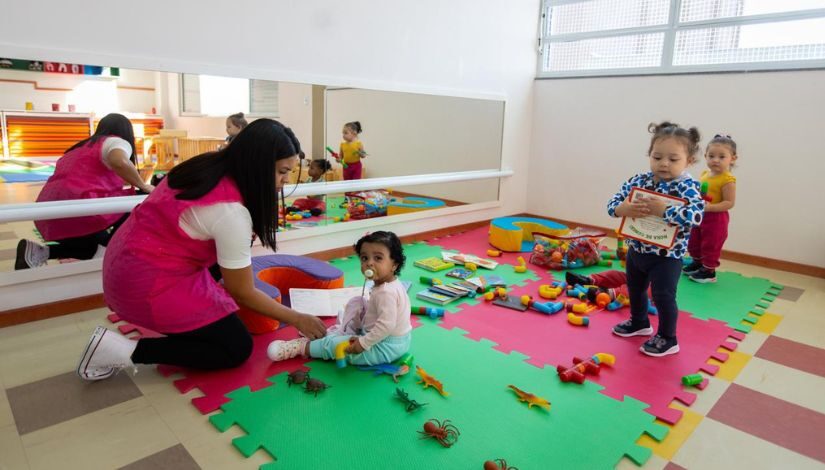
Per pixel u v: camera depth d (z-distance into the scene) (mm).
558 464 1615
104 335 2000
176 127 2988
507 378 2154
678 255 2365
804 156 3861
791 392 2143
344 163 3832
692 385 2148
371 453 1635
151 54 2762
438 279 3361
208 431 1752
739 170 4184
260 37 3168
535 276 3609
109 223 2797
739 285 3600
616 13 4773
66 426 1756
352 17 3619
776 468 1661
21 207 2443
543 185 5461
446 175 4578
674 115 4480
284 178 1948
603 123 4922
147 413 1847
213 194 1842
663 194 2354
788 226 3992
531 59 5277
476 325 2709
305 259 3102
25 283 2566
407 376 2137
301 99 3439
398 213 4344
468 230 4992
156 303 1922
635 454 1680
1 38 2332
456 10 4355
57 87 2578
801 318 2994
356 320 2320
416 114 4227
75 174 2645
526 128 5418
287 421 1797
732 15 4133
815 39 3777
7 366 2148
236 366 2166
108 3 2584
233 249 1873
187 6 2840
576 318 2748
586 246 3822
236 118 3193
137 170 2873
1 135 2451
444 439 1695
